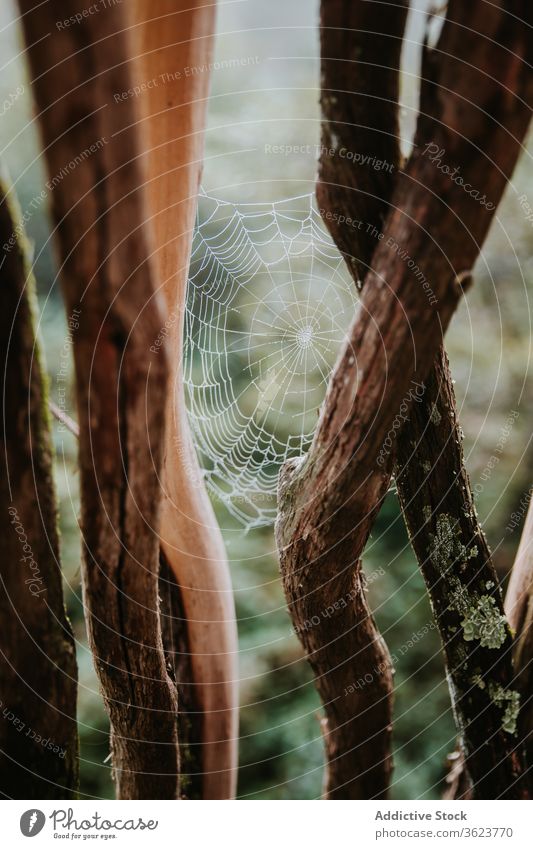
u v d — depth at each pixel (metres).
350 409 0.74
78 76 0.64
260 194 2.08
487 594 0.85
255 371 1.85
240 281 1.77
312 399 1.79
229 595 0.98
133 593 0.76
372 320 0.72
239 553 2.12
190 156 0.80
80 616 1.92
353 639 0.84
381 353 0.72
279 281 1.78
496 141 0.69
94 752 1.90
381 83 0.76
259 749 2.02
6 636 0.76
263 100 2.23
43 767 0.79
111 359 0.68
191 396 1.12
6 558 0.74
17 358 0.72
